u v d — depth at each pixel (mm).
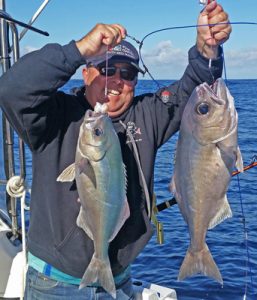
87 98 1158
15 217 1503
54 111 1062
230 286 2195
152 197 1170
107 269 1039
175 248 2650
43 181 1094
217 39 1053
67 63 974
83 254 1093
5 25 1365
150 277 2320
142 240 1146
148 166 1151
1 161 1747
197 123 1038
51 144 1079
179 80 1201
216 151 1036
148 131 1163
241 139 6027
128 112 1167
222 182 1040
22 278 1341
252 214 3232
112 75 1121
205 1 1046
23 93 978
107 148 1007
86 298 1122
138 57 1138
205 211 1049
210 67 1111
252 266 2404
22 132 1044
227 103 1039
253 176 4316
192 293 2143
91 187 1010
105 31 972
